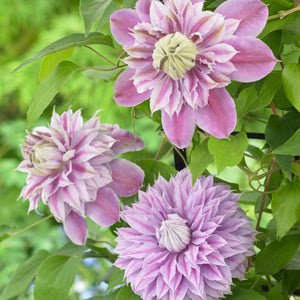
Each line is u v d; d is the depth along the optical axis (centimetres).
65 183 85
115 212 86
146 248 83
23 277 99
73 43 81
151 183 93
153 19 74
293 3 79
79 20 307
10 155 320
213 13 73
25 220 297
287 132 83
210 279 82
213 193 84
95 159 86
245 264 88
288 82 79
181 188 85
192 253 82
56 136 87
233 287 87
